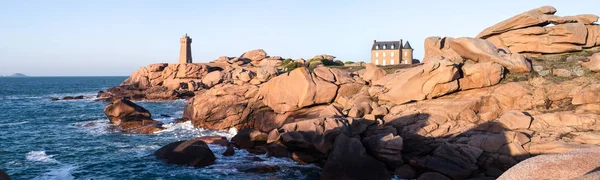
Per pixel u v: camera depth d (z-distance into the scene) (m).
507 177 5.94
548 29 39.72
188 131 40.38
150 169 26.52
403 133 28.11
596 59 31.91
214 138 33.78
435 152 24.72
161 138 37.12
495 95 30.80
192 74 104.56
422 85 32.19
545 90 30.33
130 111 45.41
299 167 27.09
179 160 27.47
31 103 79.44
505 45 42.47
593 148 5.93
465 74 32.47
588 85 29.20
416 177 24.28
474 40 35.25
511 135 24.16
